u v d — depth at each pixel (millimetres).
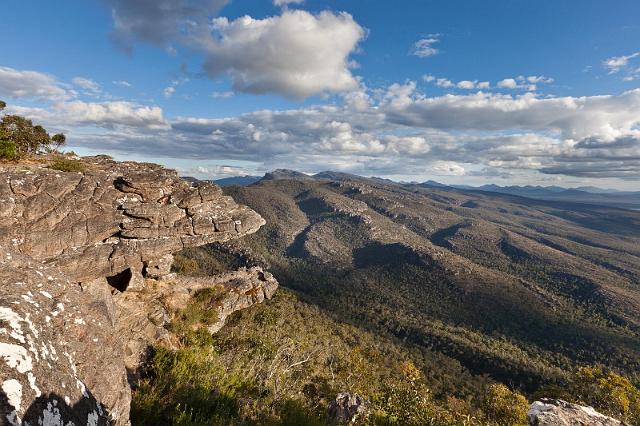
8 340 4164
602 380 42531
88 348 5809
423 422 10656
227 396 11250
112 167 23875
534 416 7043
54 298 5852
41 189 17000
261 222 24875
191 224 21594
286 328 54531
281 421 10609
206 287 38188
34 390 4012
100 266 18391
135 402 9398
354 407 11836
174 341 23500
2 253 5941
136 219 19750
